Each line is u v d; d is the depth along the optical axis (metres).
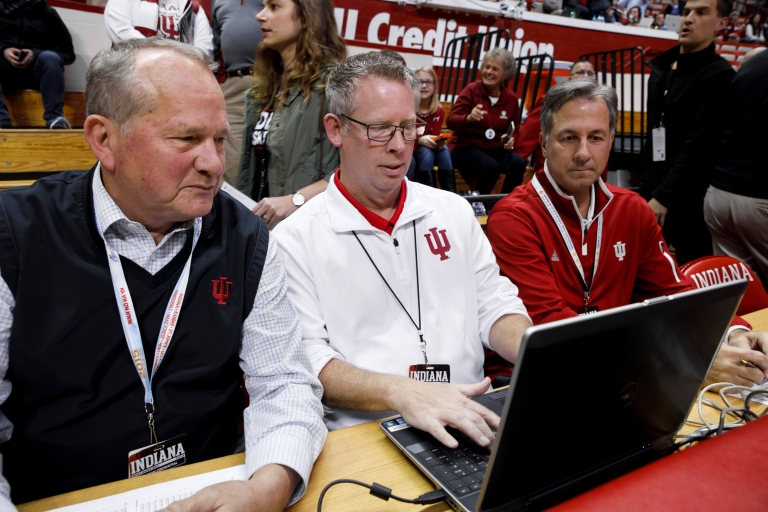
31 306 0.86
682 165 2.96
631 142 4.66
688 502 0.54
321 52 1.91
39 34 3.23
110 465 0.91
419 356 1.29
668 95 3.11
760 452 0.60
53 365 0.88
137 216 0.91
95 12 3.72
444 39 5.27
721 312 0.80
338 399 1.12
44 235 0.89
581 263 1.71
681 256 3.56
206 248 1.00
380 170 1.28
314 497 0.82
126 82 0.81
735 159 2.84
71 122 3.71
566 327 0.61
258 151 2.08
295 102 1.92
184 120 0.83
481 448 0.90
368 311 1.29
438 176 3.81
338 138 1.35
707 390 1.18
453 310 1.36
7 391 0.87
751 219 2.82
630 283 1.77
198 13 2.96
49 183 0.93
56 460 0.90
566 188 1.67
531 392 0.61
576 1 6.29
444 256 1.37
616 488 0.56
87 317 0.90
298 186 1.93
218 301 0.98
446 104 5.16
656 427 0.83
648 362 0.73
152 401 0.94
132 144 0.83
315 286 1.28
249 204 1.74
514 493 0.69
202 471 0.87
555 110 1.61
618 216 1.72
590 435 0.73
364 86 1.25
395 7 4.95
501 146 4.33
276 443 0.85
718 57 2.92
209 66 0.89
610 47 6.14
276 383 0.98
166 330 0.95
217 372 0.98
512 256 1.64
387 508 0.80
